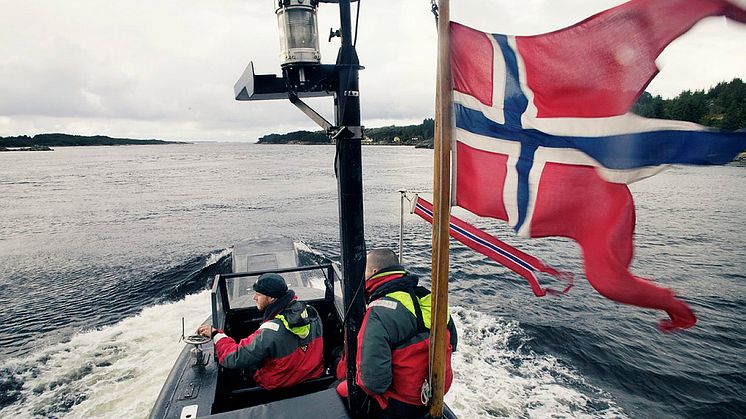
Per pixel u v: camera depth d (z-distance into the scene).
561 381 6.58
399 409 2.19
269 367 3.28
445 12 1.87
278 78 2.36
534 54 2.14
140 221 21.72
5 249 15.73
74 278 12.03
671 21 1.84
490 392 6.24
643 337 7.96
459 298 9.93
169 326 8.38
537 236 2.28
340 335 4.84
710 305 9.69
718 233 16.89
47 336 8.09
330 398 2.49
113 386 6.26
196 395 3.25
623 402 6.11
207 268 12.50
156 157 148.12
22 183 47.00
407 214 22.91
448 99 1.91
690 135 1.89
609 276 2.09
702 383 6.57
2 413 5.68
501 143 2.29
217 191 37.09
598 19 1.98
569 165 2.15
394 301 2.09
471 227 3.22
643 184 36.53
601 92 2.03
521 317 8.81
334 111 2.44
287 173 60.78
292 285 7.60
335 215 23.31
